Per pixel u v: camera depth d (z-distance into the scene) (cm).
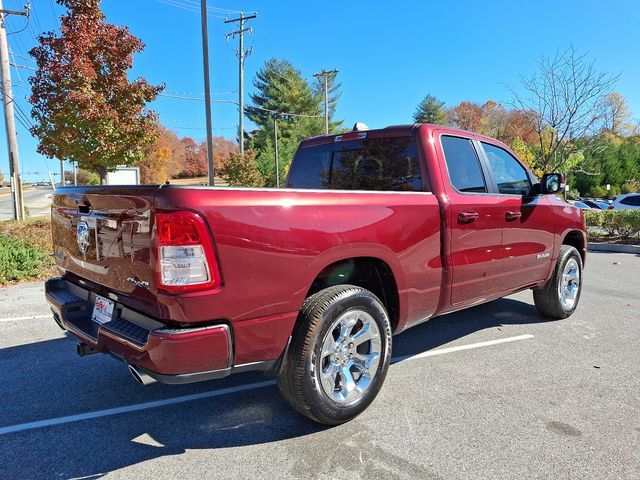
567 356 432
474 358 428
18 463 264
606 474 251
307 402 281
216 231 238
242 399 349
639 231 1348
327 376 290
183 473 254
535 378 380
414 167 382
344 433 295
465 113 6216
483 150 437
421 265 347
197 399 349
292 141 6062
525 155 1761
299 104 6347
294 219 268
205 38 1889
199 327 240
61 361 426
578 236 578
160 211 233
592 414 318
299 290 270
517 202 446
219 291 239
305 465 260
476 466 258
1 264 798
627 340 479
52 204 368
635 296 686
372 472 253
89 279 311
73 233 325
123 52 1161
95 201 289
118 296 281
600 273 893
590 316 571
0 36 1509
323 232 280
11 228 1113
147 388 368
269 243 256
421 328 525
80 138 1124
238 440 288
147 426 307
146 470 257
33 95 1115
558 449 275
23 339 489
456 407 329
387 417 314
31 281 798
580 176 4506
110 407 335
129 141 1192
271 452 274
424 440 285
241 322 251
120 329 263
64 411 329
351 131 444
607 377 383
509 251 439
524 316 573
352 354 307
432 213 354
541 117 1638
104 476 252
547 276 516
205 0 1894
